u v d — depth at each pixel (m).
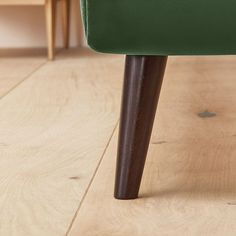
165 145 0.98
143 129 0.71
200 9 0.62
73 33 2.63
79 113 1.26
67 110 1.29
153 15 0.63
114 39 0.65
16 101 1.40
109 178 0.82
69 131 1.10
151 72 0.69
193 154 0.93
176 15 0.63
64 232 0.64
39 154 0.95
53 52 2.20
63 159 0.92
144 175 0.83
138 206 0.71
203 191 0.76
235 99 1.37
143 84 0.69
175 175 0.82
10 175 0.85
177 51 0.66
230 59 2.07
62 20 2.56
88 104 1.35
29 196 0.76
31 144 1.02
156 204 0.72
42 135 1.08
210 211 0.69
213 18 0.63
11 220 0.68
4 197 0.76
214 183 0.79
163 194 0.75
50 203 0.73
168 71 1.82
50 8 2.15
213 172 0.84
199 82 1.61
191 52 0.66
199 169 0.85
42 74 1.83
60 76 1.79
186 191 0.76
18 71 1.91
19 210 0.71
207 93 1.45
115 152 0.96
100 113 1.26
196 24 0.63
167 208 0.70
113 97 1.44
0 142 1.03
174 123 1.14
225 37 0.64
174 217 0.68
